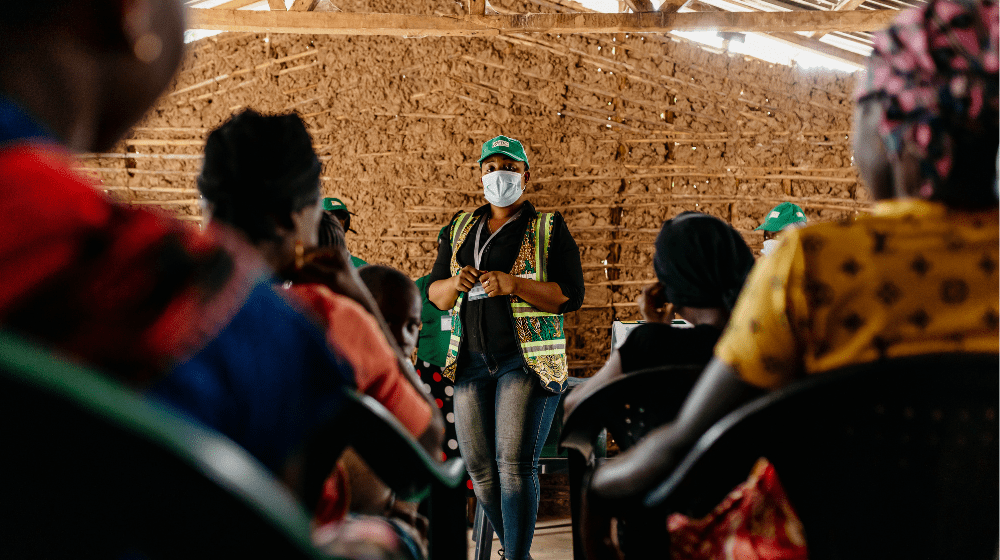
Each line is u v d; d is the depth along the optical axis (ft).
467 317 9.13
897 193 2.98
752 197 18.86
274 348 1.82
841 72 18.85
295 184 3.61
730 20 16.93
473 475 9.07
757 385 2.92
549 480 15.43
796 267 2.83
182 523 1.51
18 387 1.32
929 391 2.63
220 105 19.01
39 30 1.56
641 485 3.32
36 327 1.41
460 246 9.70
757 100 18.94
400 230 18.81
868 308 2.76
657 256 4.62
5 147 1.49
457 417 9.27
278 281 3.54
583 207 18.94
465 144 18.93
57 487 1.41
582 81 19.02
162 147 18.92
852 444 2.74
